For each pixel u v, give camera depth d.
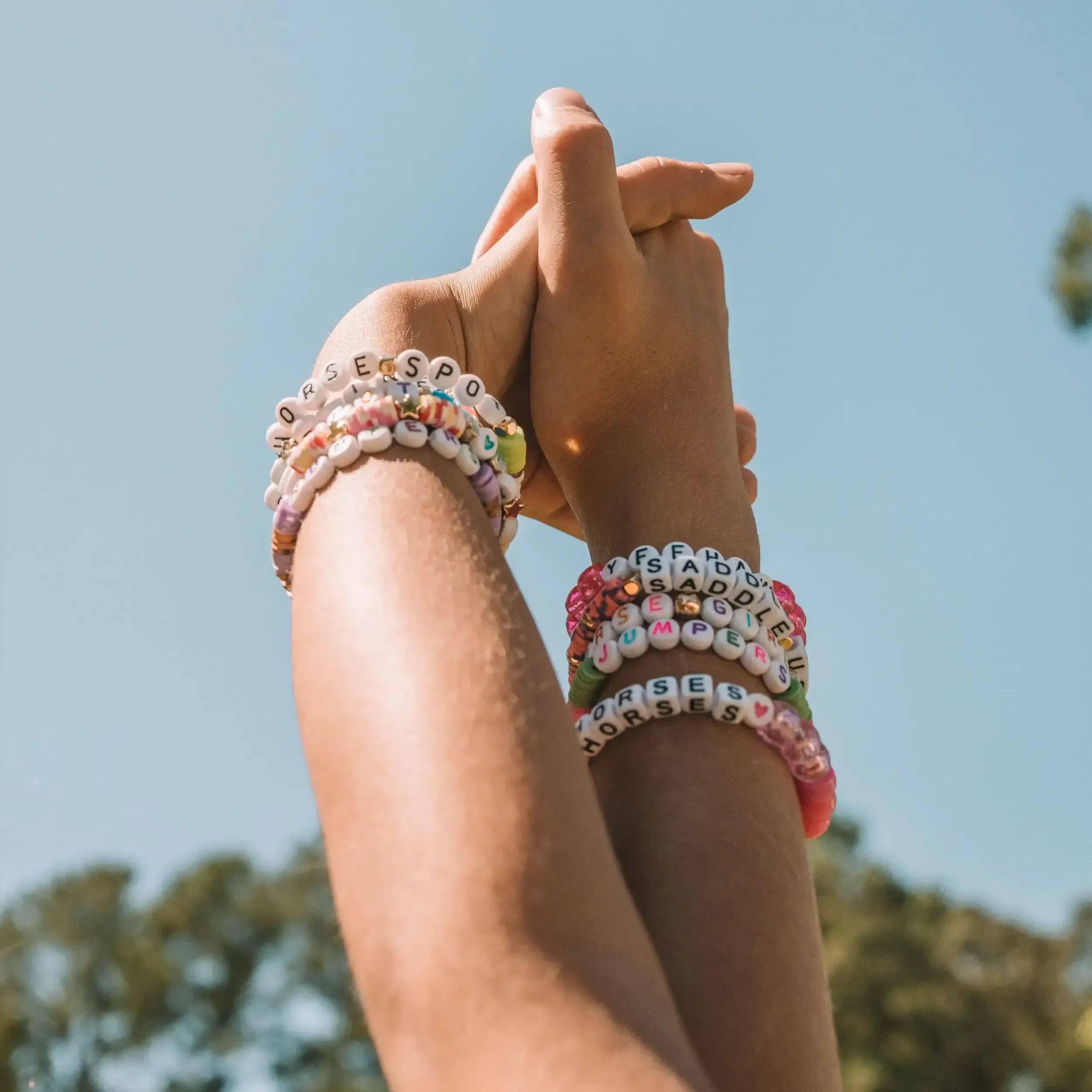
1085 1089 11.84
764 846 1.03
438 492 0.93
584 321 1.43
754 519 1.42
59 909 4.09
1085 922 12.30
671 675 1.17
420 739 0.73
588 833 0.71
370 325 1.29
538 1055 0.63
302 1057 8.37
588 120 1.48
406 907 0.68
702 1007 0.94
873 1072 11.74
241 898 8.09
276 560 1.00
